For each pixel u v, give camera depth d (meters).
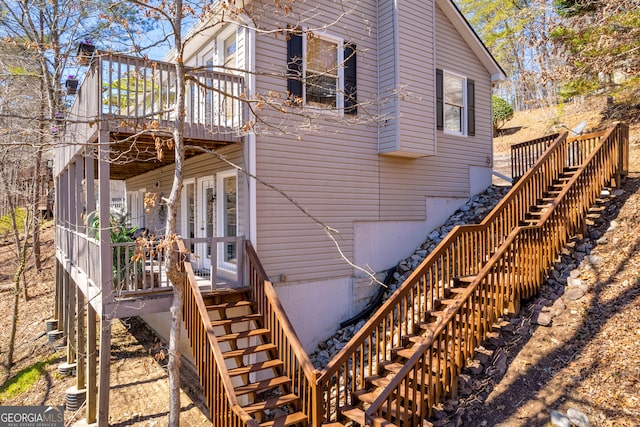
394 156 8.84
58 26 11.96
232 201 7.54
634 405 3.86
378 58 8.52
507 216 6.57
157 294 5.84
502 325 5.34
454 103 10.38
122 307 5.45
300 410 5.05
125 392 7.27
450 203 10.17
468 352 4.89
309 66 7.52
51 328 11.15
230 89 6.77
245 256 6.48
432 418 4.39
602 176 7.44
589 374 4.36
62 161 9.55
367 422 4.00
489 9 20.75
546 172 7.61
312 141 7.45
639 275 5.43
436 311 5.57
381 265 8.59
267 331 5.69
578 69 7.64
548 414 4.07
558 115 15.92
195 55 8.65
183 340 8.30
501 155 14.13
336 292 7.77
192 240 5.92
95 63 5.37
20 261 10.37
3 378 9.05
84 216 5.98
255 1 6.63
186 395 7.02
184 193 9.75
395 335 6.62
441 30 9.98
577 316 5.20
